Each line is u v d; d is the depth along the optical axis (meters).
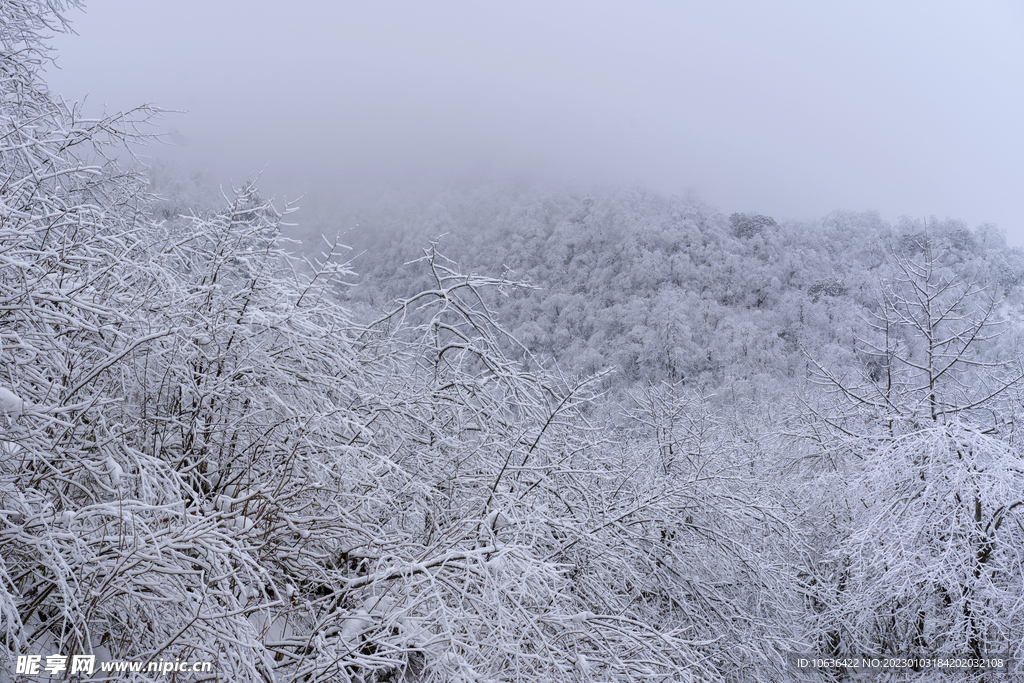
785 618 10.39
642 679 5.77
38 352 3.80
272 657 3.90
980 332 11.91
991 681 9.46
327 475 5.02
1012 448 9.81
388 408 5.80
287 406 4.70
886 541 10.30
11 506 3.71
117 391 4.77
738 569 9.69
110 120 5.15
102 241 4.55
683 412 13.22
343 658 4.11
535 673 4.96
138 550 3.45
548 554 6.66
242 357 4.97
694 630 8.91
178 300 4.66
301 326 5.18
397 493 5.75
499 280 6.74
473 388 6.65
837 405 14.75
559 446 7.61
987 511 9.91
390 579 4.67
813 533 12.68
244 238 5.25
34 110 6.49
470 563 4.62
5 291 3.78
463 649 4.64
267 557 4.62
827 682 11.12
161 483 4.31
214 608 3.54
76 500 4.31
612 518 7.40
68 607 3.19
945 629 10.16
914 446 10.20
